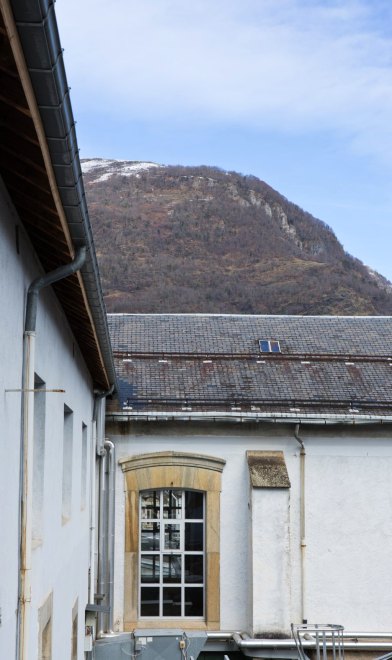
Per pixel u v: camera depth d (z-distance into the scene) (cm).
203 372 2111
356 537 1972
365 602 1948
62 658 1070
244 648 1806
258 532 1870
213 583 1938
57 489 978
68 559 1142
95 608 1530
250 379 2092
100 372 1525
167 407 1975
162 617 1952
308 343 2269
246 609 1928
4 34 394
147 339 2244
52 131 491
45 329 834
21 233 655
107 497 1894
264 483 1886
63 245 692
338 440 2000
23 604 682
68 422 1193
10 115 483
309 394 2045
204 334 2284
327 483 1984
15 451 655
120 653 1712
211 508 1961
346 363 2177
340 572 1956
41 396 845
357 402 2022
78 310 997
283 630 1828
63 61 444
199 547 1980
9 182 579
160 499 1983
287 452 1991
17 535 671
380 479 1992
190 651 1712
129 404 1972
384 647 1859
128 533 1939
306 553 1958
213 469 1972
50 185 559
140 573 1962
